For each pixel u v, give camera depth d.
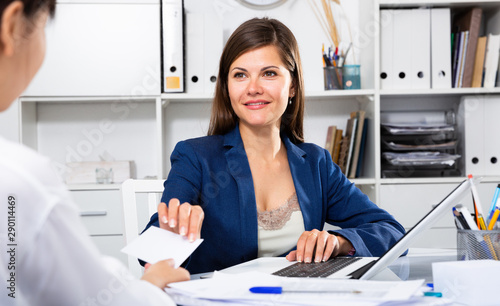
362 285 0.68
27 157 0.51
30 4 0.51
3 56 0.50
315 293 0.64
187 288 0.68
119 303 0.55
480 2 2.44
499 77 2.48
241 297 0.63
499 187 0.98
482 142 2.45
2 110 0.54
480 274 0.69
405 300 0.60
